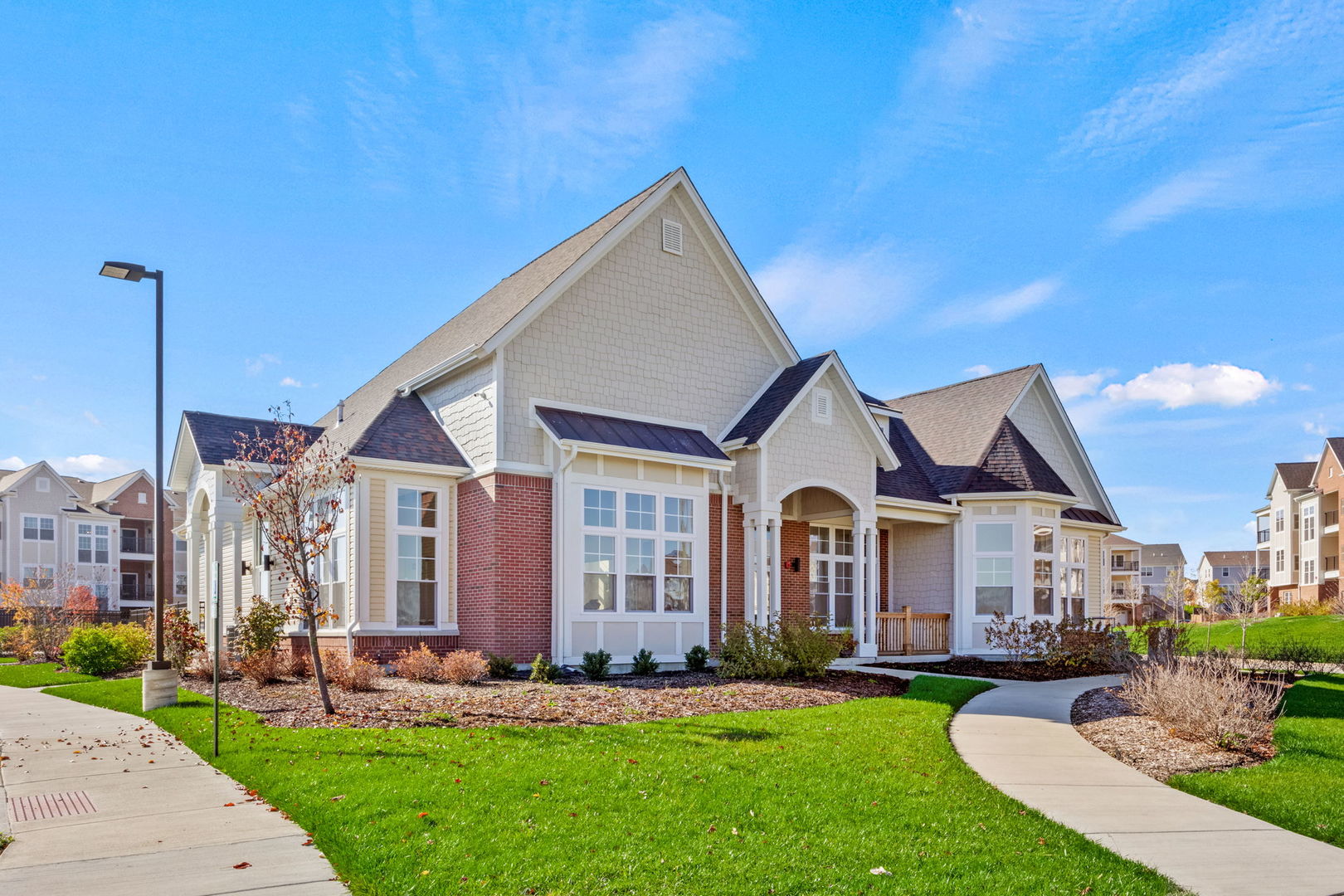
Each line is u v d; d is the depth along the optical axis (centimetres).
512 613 1825
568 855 721
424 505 1912
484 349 1880
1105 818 859
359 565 1798
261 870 711
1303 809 910
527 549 1858
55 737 1302
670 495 2022
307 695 1492
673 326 2200
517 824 788
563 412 1975
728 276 2316
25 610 3553
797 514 2455
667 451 1991
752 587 2091
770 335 2378
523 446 1909
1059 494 2520
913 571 2666
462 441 1988
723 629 2014
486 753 1031
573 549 1873
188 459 2644
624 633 1919
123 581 6644
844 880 680
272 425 2492
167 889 673
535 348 1958
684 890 656
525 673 1797
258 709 1384
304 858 741
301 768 989
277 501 1382
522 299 2048
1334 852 777
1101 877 700
